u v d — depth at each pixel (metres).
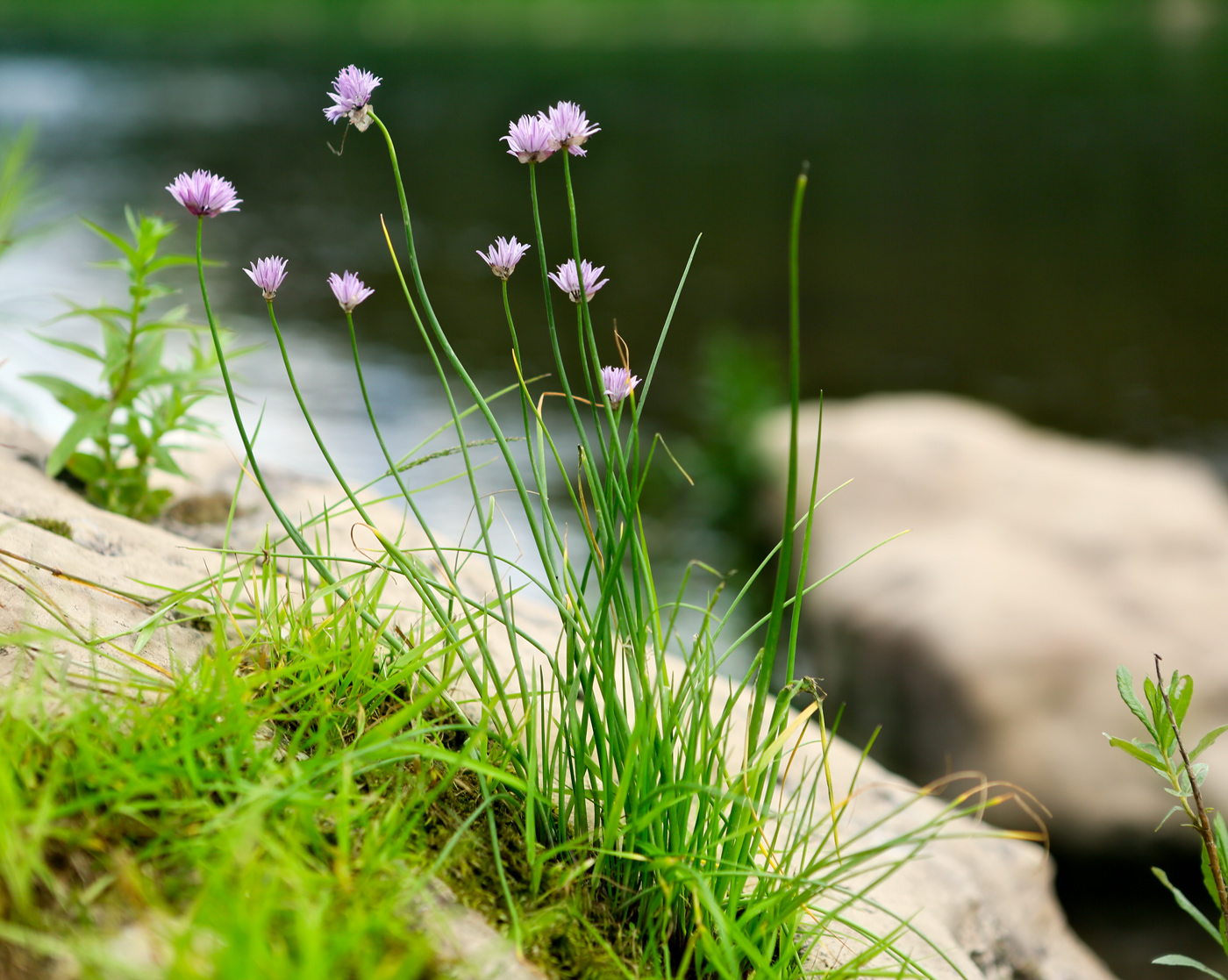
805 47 49.81
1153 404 10.47
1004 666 4.36
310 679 1.44
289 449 7.50
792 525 1.26
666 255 16.02
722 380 6.93
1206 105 31.03
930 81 37.94
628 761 1.27
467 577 2.11
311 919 0.99
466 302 12.75
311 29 59.22
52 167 19.69
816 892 1.30
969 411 6.34
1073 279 15.16
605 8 65.31
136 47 48.28
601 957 1.27
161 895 1.05
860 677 4.82
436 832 1.32
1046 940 2.23
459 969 1.10
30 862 0.98
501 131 27.44
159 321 2.20
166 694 1.35
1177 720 1.39
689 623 5.33
